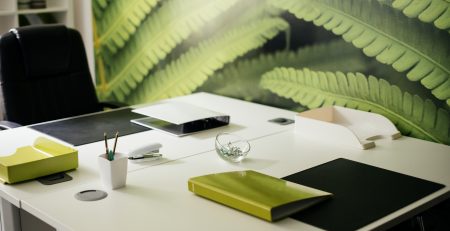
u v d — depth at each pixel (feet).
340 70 8.68
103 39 12.44
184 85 11.09
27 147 7.05
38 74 9.64
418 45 7.75
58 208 5.56
